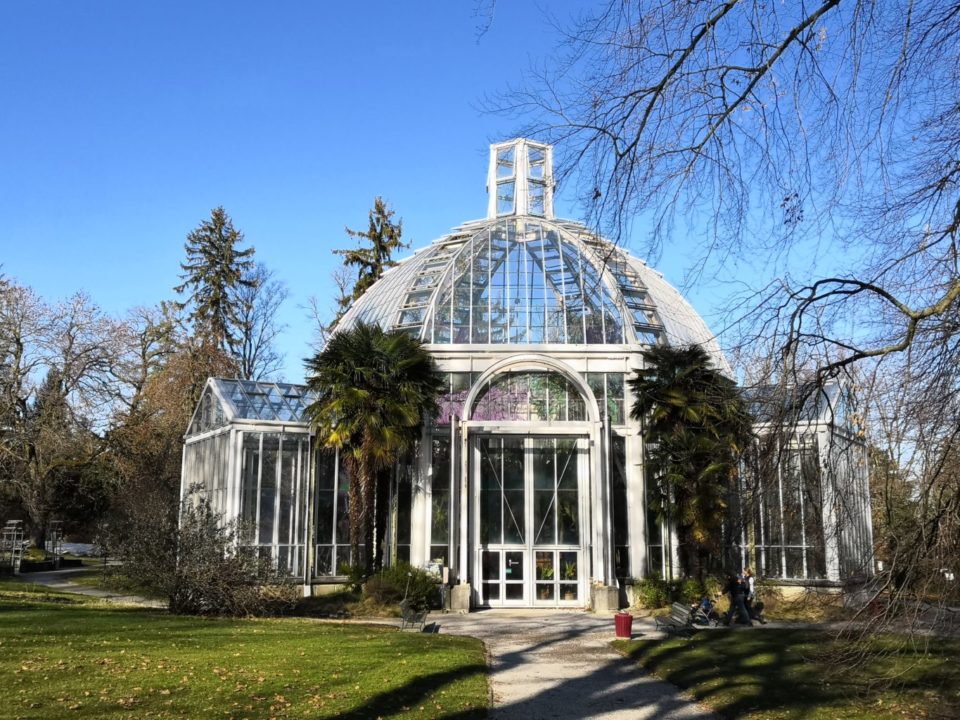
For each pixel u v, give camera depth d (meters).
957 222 8.55
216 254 62.31
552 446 31.34
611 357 32.28
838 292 9.05
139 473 46.12
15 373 43.12
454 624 25.39
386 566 30.47
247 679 14.06
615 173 8.22
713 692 14.42
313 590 30.05
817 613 14.51
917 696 14.02
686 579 30.20
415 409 28.44
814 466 9.65
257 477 29.61
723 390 9.97
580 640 21.67
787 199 8.09
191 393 50.66
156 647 16.89
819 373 9.13
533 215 37.69
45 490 47.00
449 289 33.97
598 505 29.83
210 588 23.91
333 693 13.26
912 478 8.87
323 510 31.05
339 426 28.22
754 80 7.85
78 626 19.47
